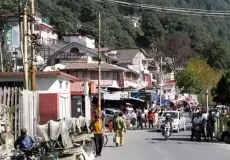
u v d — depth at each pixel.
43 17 84.00
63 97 33.31
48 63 54.00
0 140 14.45
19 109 17.58
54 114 30.73
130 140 29.45
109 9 83.25
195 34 133.75
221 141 28.44
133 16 111.75
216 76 104.06
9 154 12.41
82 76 64.38
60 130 15.70
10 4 43.22
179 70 116.75
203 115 28.97
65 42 78.31
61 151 14.38
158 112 51.84
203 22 147.75
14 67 42.72
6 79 29.31
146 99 64.44
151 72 105.44
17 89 17.77
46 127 15.84
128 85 72.50
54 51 68.75
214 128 29.72
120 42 92.62
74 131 19.09
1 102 17.62
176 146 24.84
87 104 41.47
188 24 133.12
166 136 29.36
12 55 42.78
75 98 38.91
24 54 19.06
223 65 131.62
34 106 18.38
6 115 17.11
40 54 61.97
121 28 96.44
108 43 83.06
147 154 20.69
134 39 105.31
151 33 118.81
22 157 12.30
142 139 30.28
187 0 130.25
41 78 30.94
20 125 17.52
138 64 90.06
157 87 90.06
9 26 32.50
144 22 118.69
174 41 120.44
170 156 19.77
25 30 19.20
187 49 121.06
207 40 136.25
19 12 20.66
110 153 21.33
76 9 70.44
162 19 127.44
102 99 54.97
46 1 64.56
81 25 70.19
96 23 70.50
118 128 25.45
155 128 45.09
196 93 102.12
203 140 29.14
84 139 18.98
